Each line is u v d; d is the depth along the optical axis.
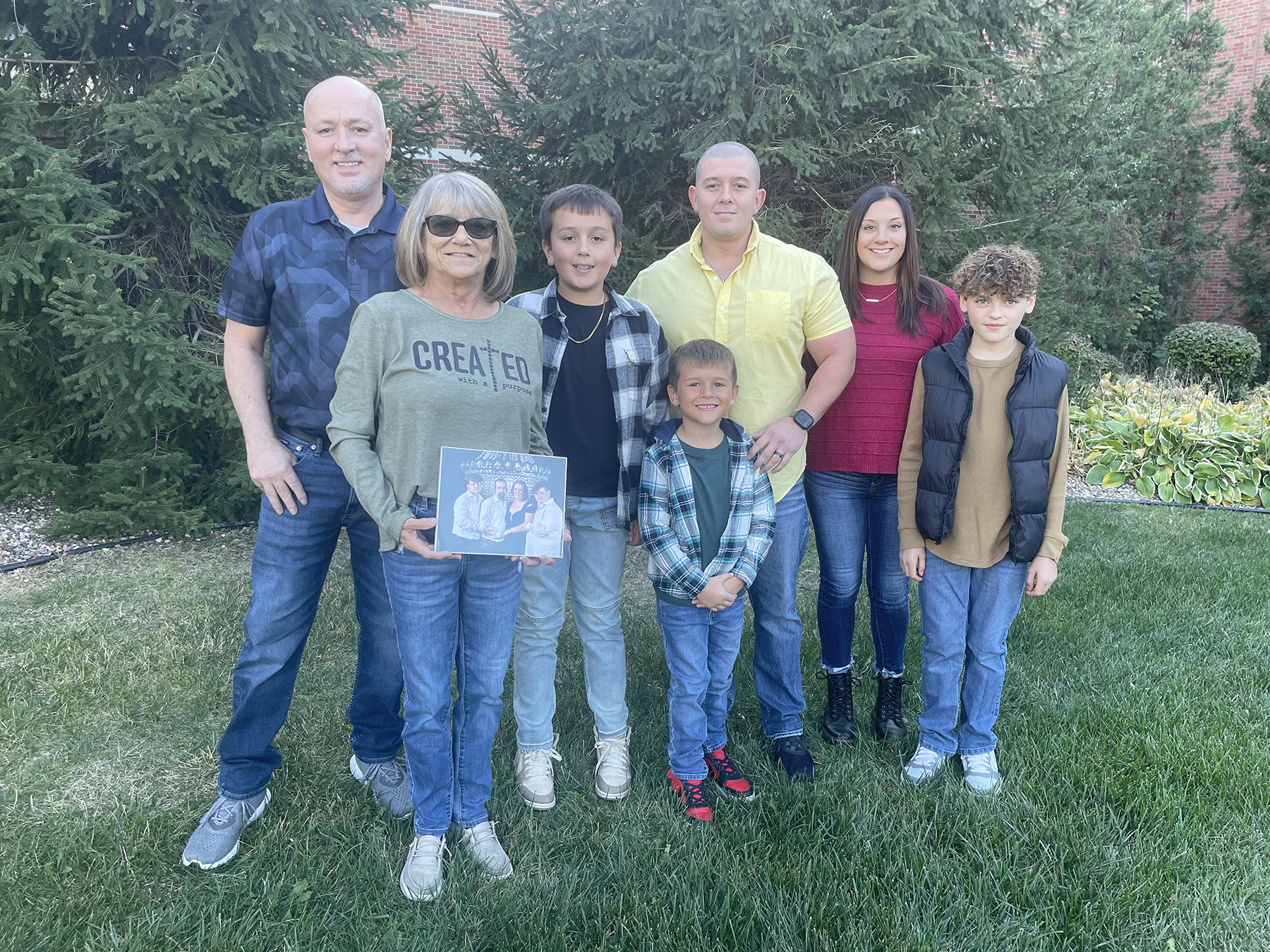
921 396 2.52
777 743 2.68
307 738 2.77
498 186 6.38
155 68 5.25
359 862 2.11
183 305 5.23
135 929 1.88
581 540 2.46
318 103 1.95
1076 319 8.20
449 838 2.19
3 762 2.65
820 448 2.77
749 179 2.28
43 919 1.90
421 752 2.02
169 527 4.98
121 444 5.11
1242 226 12.77
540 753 2.49
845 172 6.40
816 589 4.52
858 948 1.83
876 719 2.92
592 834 2.29
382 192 2.14
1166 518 5.95
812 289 2.43
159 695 3.12
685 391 2.26
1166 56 12.41
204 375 4.76
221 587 4.34
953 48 5.76
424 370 1.83
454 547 1.85
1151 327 12.65
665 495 2.31
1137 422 7.10
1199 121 13.06
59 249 4.50
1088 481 7.03
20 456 4.85
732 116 5.80
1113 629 3.80
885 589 2.87
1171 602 4.11
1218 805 2.31
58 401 5.23
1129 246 12.38
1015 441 2.34
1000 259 2.26
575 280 2.22
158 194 5.04
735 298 2.42
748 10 5.54
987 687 2.51
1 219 4.44
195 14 5.02
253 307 2.04
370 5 5.43
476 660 2.07
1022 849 2.17
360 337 1.83
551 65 6.28
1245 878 2.03
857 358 2.68
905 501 2.57
